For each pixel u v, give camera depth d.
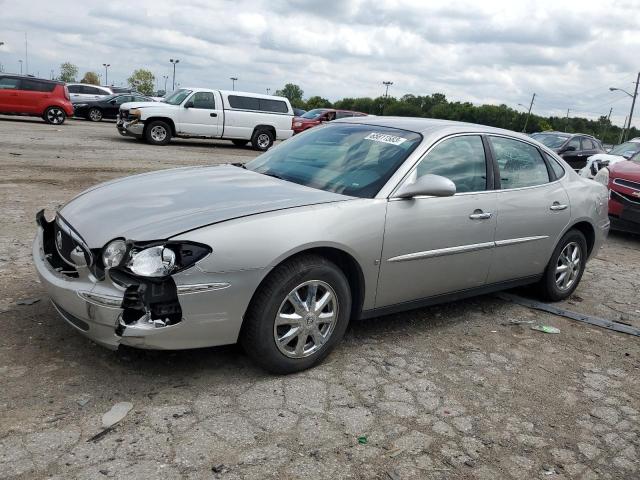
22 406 2.99
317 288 3.58
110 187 4.03
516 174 4.89
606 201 5.85
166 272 3.05
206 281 3.12
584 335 4.79
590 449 3.15
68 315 3.34
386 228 3.81
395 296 4.07
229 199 3.61
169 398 3.20
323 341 3.68
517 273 4.98
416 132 4.38
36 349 3.58
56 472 2.54
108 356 3.57
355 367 3.79
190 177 4.18
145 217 3.32
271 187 3.90
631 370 4.20
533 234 4.93
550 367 4.12
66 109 23.33
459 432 3.17
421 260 4.08
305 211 3.51
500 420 3.34
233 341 3.34
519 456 3.02
